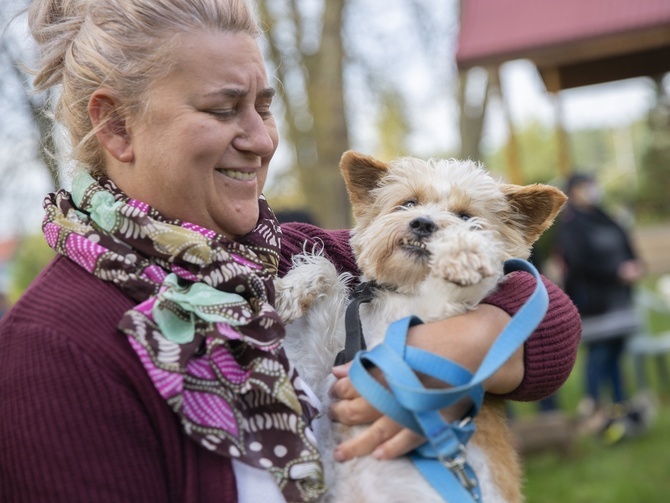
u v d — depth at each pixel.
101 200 1.78
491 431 2.08
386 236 2.30
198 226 1.83
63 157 1.98
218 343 1.66
